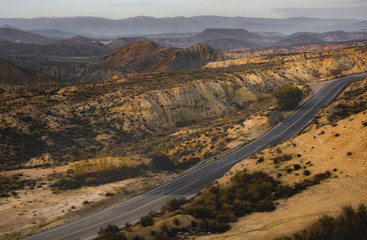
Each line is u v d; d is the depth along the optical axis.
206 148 77.75
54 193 52.41
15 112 94.62
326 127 48.88
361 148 37.84
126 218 42.53
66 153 80.44
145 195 51.84
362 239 17.84
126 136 97.06
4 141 78.75
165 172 65.38
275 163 46.09
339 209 23.77
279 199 32.94
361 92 94.31
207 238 27.06
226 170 58.81
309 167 40.44
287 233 22.14
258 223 27.48
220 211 33.81
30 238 38.00
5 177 60.22
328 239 19.05
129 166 64.81
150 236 30.69
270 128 81.19
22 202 48.06
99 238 33.81
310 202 28.94
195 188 52.22
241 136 78.06
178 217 33.56
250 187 38.62
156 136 99.12
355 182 31.06
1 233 38.62
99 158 69.62
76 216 44.28
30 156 76.00
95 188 55.28
